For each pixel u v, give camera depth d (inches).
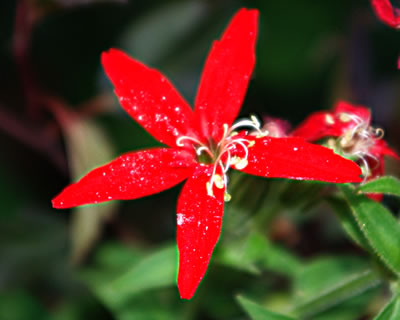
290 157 5.0
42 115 6.8
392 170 6.7
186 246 4.9
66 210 6.9
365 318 6.3
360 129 5.3
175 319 6.1
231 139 5.2
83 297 6.5
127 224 6.8
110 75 5.2
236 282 6.1
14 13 6.9
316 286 6.0
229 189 5.4
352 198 5.1
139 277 5.6
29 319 6.3
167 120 5.2
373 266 5.3
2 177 6.8
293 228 6.6
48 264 6.7
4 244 6.7
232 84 5.3
